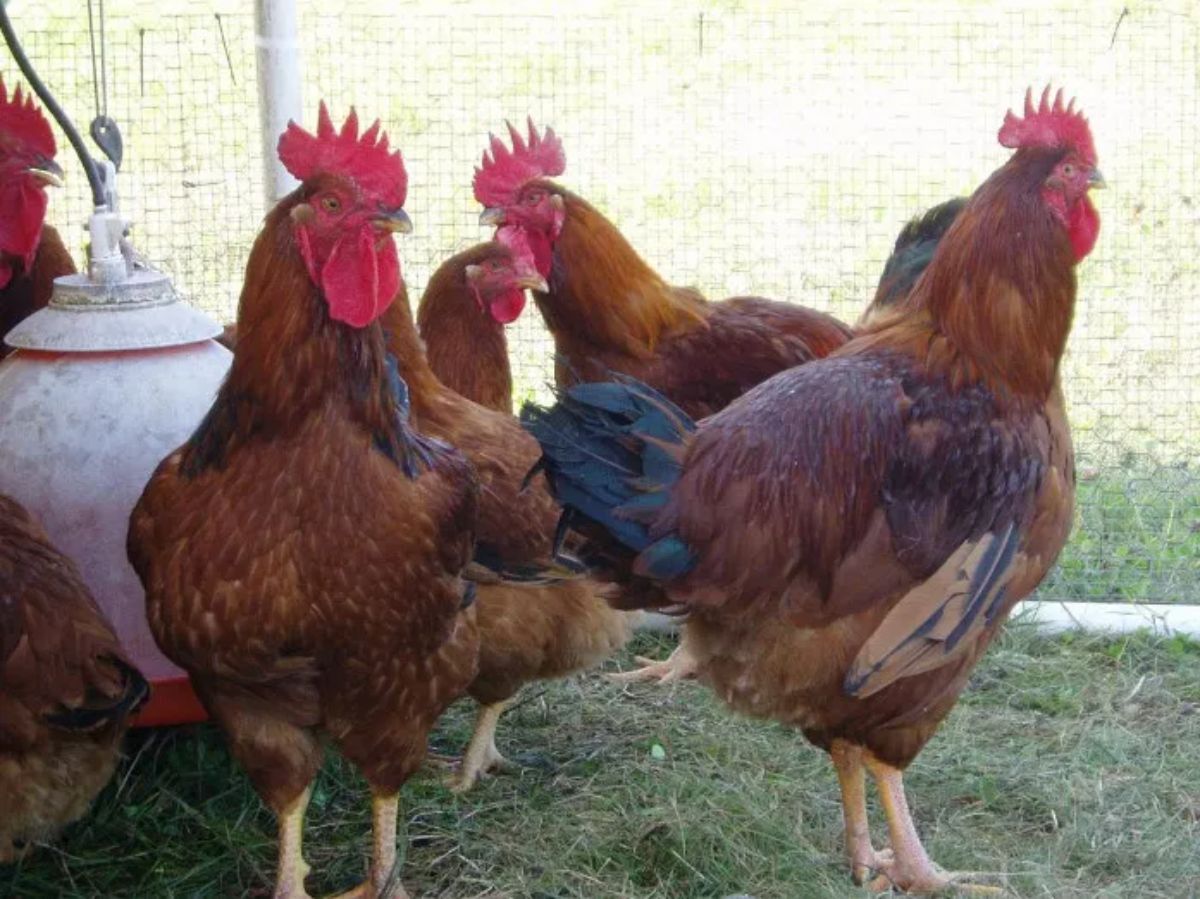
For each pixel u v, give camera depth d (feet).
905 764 5.33
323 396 4.69
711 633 5.17
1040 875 5.38
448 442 5.59
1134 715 6.33
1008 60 12.16
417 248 9.77
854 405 5.06
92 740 4.92
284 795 5.06
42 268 6.25
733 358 6.56
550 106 11.66
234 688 4.92
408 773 5.16
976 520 5.06
